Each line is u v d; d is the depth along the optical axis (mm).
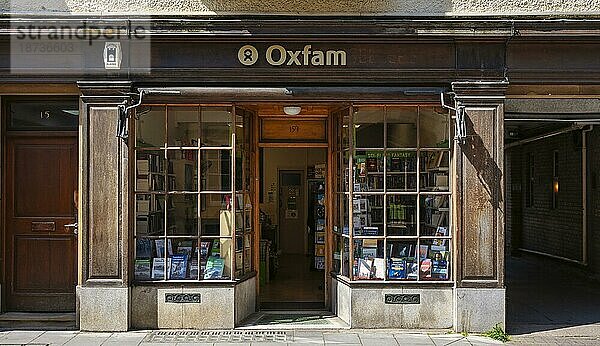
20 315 9344
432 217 9172
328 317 9609
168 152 9227
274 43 8867
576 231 15070
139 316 9031
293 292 11430
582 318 9961
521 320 9812
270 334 8773
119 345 8219
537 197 17641
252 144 9961
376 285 9008
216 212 9234
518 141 16984
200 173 9227
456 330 8828
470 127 8867
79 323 8961
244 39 8820
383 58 8852
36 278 9523
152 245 9195
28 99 9484
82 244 8922
